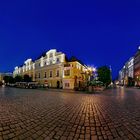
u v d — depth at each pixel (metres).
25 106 10.59
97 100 15.14
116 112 9.12
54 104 11.77
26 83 49.34
